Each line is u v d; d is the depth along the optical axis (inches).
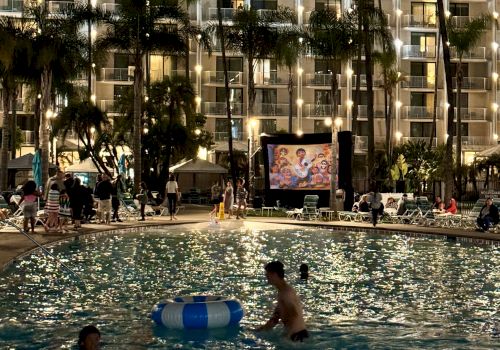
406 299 499.2
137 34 1625.2
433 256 758.5
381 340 379.2
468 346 368.8
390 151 2203.5
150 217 1317.7
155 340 369.7
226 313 390.6
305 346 362.0
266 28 1765.5
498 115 2637.8
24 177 2330.2
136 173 1581.0
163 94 1947.6
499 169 2202.3
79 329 395.9
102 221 1088.2
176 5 1731.1
